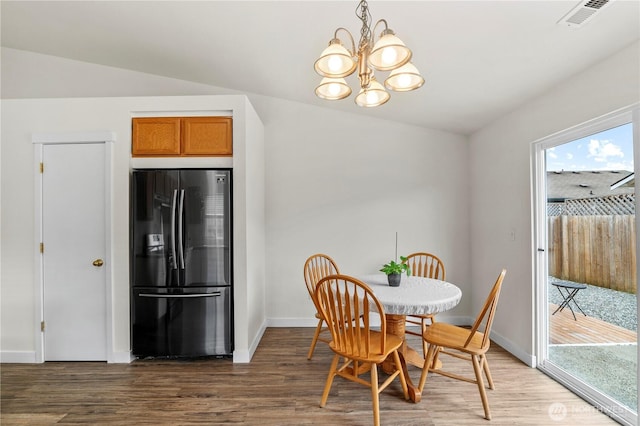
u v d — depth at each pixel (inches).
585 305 86.6
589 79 80.0
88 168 108.3
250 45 103.9
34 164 108.5
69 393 88.7
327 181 143.7
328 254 143.3
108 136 107.3
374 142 144.1
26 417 78.4
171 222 106.0
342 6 76.5
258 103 144.0
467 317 142.5
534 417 76.9
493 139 123.4
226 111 110.9
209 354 106.9
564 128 88.0
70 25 111.7
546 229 100.5
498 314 119.8
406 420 75.9
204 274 106.8
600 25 65.1
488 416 76.0
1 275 108.7
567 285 92.7
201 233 106.7
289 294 142.9
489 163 126.2
